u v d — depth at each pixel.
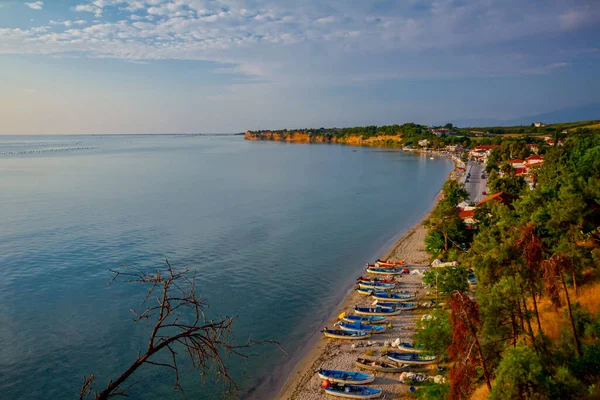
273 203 139.75
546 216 44.56
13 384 42.22
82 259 78.25
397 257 84.25
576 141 115.81
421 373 44.12
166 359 47.06
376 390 41.66
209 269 75.06
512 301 30.78
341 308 61.66
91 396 40.09
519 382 24.44
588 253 43.16
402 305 61.16
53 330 52.56
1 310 57.62
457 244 78.69
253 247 89.06
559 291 41.06
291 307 61.53
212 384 43.22
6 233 94.94
